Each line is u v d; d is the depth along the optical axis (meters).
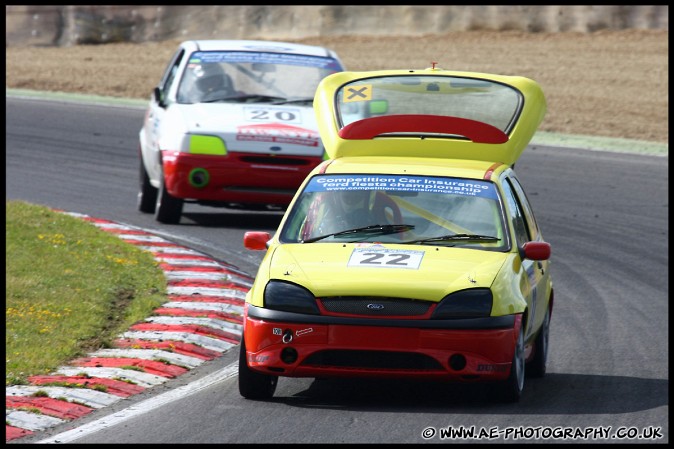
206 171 52.53
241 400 28.75
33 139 78.38
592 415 27.64
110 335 35.03
